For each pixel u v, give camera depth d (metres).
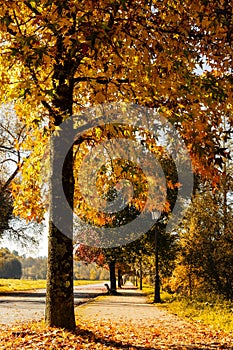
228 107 9.09
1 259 77.94
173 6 8.45
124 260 43.19
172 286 34.00
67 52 7.82
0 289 44.72
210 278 25.41
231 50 9.00
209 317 16.66
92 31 6.86
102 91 8.90
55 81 8.32
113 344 9.12
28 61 6.90
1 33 9.22
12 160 25.94
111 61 8.31
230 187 22.75
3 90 9.30
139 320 16.02
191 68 8.73
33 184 11.44
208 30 8.69
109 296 39.41
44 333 9.30
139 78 8.28
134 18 8.16
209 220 24.47
